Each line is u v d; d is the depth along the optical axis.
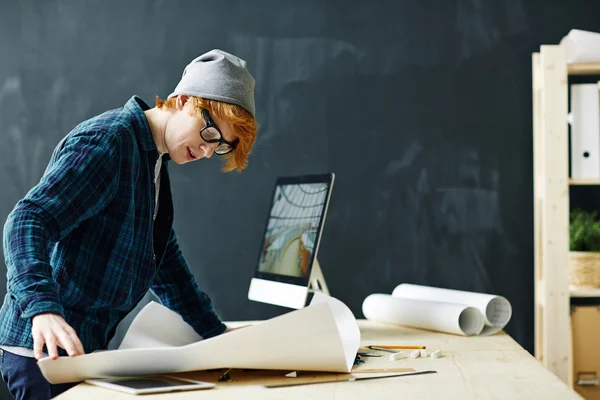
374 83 2.97
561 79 2.70
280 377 1.31
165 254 1.77
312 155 2.97
